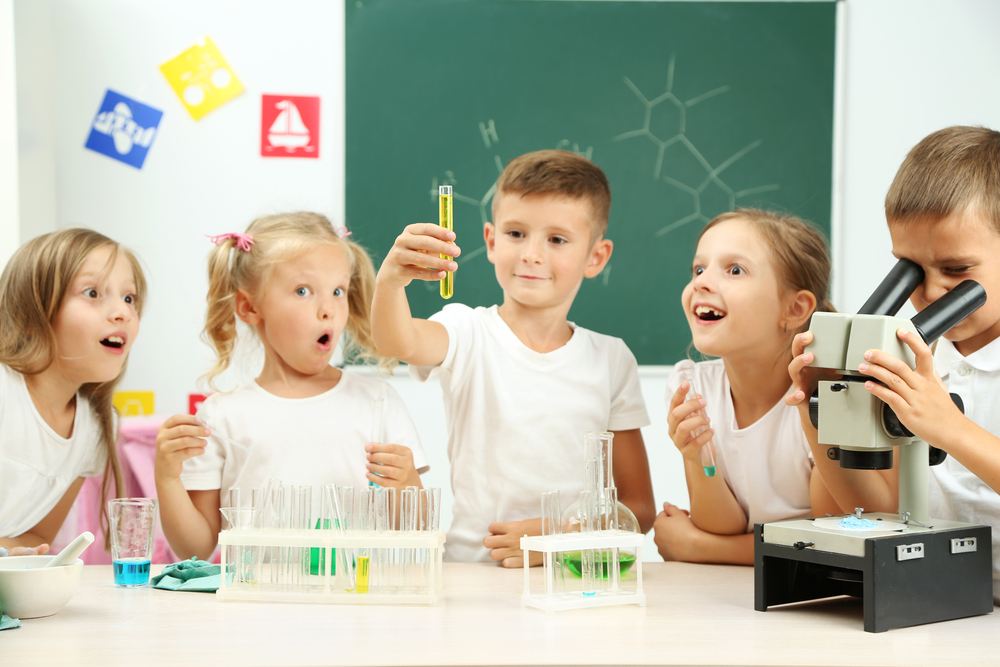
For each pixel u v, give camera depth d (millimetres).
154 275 2541
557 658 747
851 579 893
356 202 2588
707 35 2607
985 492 1016
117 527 1045
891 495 1112
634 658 746
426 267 1145
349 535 963
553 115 2611
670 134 2621
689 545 1305
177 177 2541
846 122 2621
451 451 1459
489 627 851
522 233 1373
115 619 887
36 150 2389
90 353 1371
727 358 1343
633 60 2611
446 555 1412
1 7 2236
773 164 2621
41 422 1381
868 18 2607
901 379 841
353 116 2578
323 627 850
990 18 2602
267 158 2566
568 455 1391
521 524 1246
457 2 2588
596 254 1487
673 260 2633
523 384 1397
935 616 870
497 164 2609
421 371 1391
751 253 1299
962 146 989
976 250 959
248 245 1491
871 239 2633
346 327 1635
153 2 2518
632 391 1487
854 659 747
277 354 1503
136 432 1982
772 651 770
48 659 746
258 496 1029
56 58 2496
